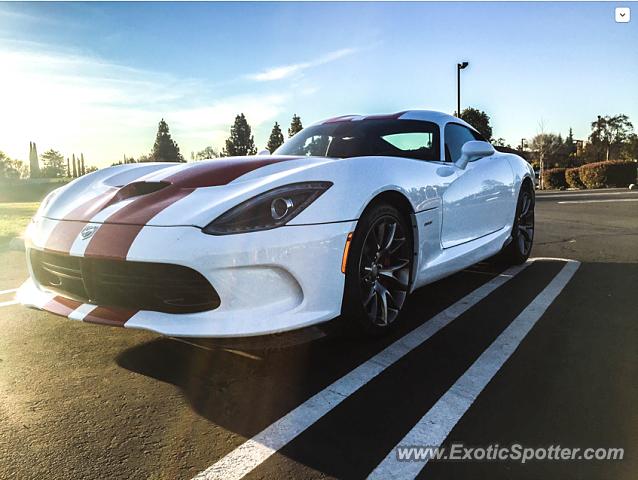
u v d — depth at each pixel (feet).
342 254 7.22
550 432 5.64
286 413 6.13
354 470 4.99
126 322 6.81
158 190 7.99
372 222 7.86
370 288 8.09
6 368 7.49
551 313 9.99
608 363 7.50
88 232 7.30
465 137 13.02
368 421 5.91
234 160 9.14
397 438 5.55
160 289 6.79
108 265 6.97
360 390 6.71
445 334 8.82
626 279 12.85
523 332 8.89
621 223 26.27
